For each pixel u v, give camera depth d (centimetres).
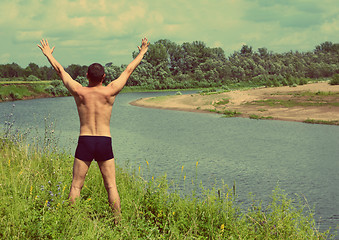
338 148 1472
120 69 10362
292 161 1222
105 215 386
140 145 1569
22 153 651
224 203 417
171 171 1035
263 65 13838
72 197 371
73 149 1054
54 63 387
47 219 314
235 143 1623
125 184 525
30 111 3831
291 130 2091
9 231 295
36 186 419
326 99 3512
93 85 385
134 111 3669
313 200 774
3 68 11675
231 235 352
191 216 391
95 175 523
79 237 298
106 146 376
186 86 11212
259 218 399
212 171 1055
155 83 10938
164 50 12700
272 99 3859
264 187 875
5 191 380
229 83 11969
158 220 392
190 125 2394
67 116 3166
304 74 13838
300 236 362
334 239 523
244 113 3081
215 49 15400
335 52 16800
